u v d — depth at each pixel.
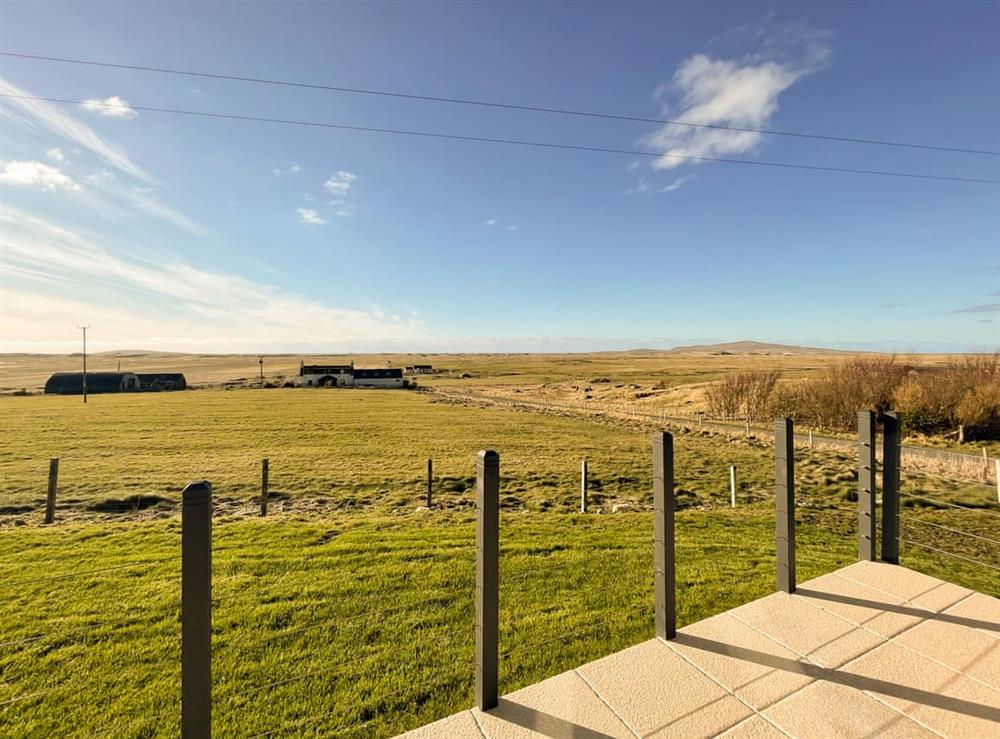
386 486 14.64
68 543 7.79
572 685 2.72
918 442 22.50
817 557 6.00
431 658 3.71
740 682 2.71
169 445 22.11
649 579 5.21
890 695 2.59
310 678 3.48
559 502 12.82
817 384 29.72
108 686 3.54
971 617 3.38
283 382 81.81
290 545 7.08
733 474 12.02
